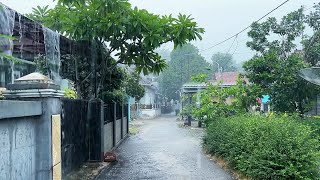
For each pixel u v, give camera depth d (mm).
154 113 48656
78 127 9609
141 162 11320
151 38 10102
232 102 14836
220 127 11875
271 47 15961
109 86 14055
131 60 12117
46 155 5254
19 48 9109
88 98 11711
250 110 15289
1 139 4102
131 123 33531
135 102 42562
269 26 15992
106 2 9859
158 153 13414
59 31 10516
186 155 12820
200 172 9555
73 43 10617
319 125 11680
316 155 7215
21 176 4668
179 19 10578
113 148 14703
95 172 9375
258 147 8047
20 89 5176
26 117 4859
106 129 13094
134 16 10141
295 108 14180
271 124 8602
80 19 9945
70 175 8586
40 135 5246
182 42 10672
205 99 15312
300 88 13648
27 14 10547
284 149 7406
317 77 11547
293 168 7094
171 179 8695
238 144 9297
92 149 11023
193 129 25859
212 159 11812
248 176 8266
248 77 14633
